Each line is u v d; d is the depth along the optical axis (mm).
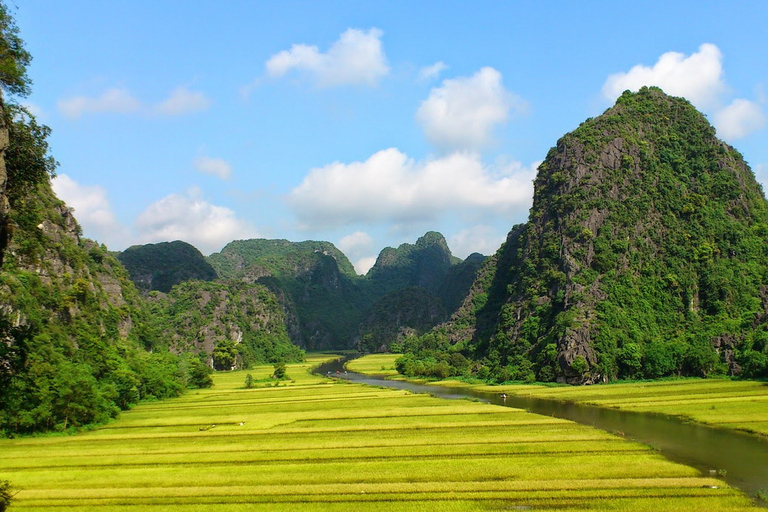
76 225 167875
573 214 174750
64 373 86938
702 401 97125
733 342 135375
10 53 37094
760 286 151875
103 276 183875
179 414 101688
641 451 62719
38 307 110938
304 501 48312
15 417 77188
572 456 60969
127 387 110625
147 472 58188
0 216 36281
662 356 135375
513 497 47969
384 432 76625
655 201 173750
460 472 55250
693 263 159875
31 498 50188
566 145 196125
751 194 178125
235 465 60688
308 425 84438
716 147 183125
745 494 47750
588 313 148250
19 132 42375
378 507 46312
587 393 117312
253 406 110812
